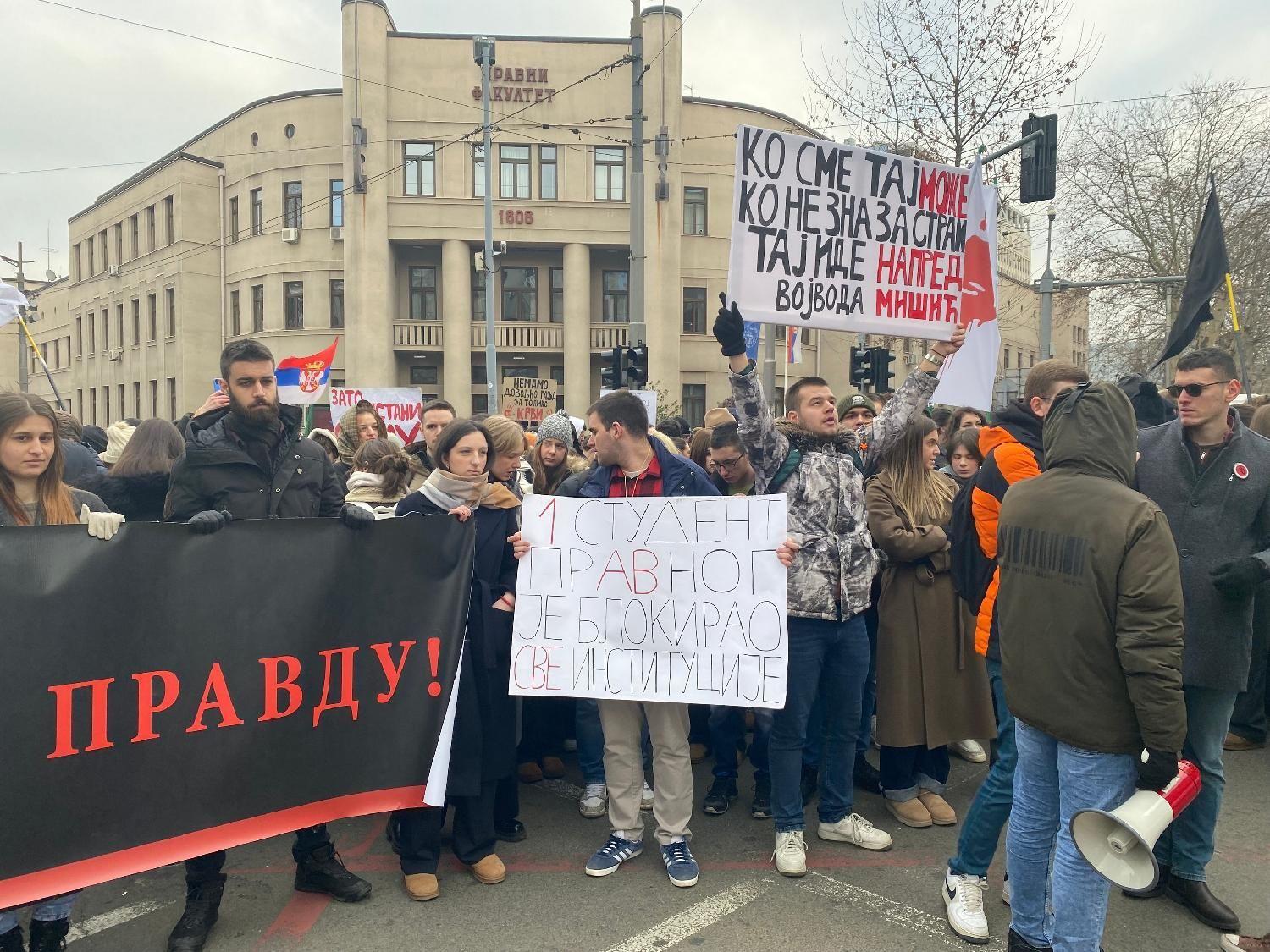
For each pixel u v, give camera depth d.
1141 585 2.19
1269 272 23.06
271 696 2.91
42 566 2.52
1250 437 3.16
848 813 3.71
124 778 2.63
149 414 34.28
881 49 14.03
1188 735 3.12
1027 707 2.46
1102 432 2.42
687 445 7.13
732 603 3.31
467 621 3.33
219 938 3.00
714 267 27.95
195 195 30.88
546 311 28.56
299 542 2.99
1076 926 2.38
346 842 3.86
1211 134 24.20
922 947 2.92
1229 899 3.24
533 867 3.55
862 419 5.65
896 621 3.82
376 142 26.45
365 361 26.77
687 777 3.44
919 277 4.13
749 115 27.95
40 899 2.48
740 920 3.10
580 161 27.16
